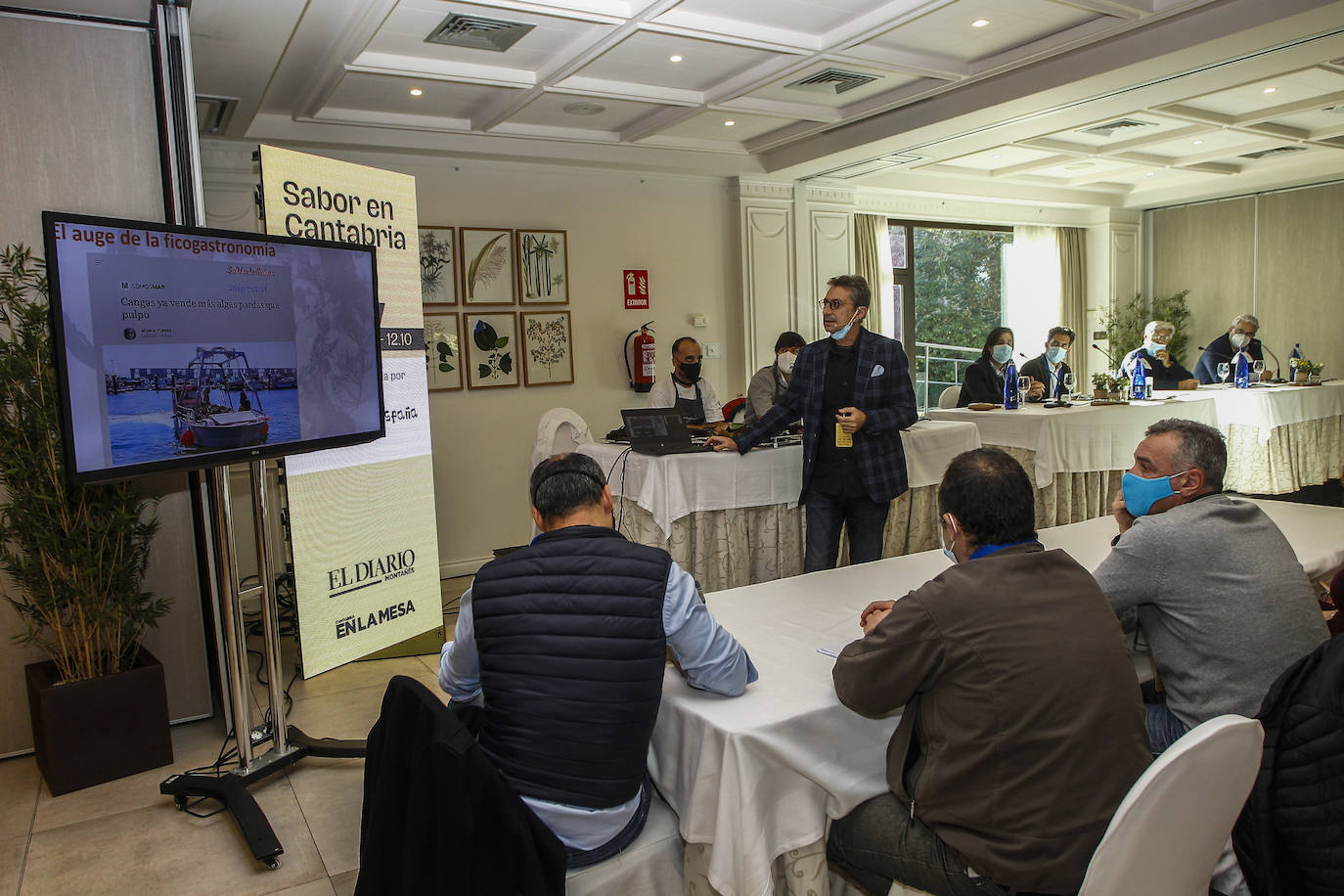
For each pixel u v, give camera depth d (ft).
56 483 8.25
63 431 6.31
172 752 9.37
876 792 5.22
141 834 7.81
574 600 4.87
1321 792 4.45
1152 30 13.71
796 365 11.39
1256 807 4.75
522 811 4.41
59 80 9.14
